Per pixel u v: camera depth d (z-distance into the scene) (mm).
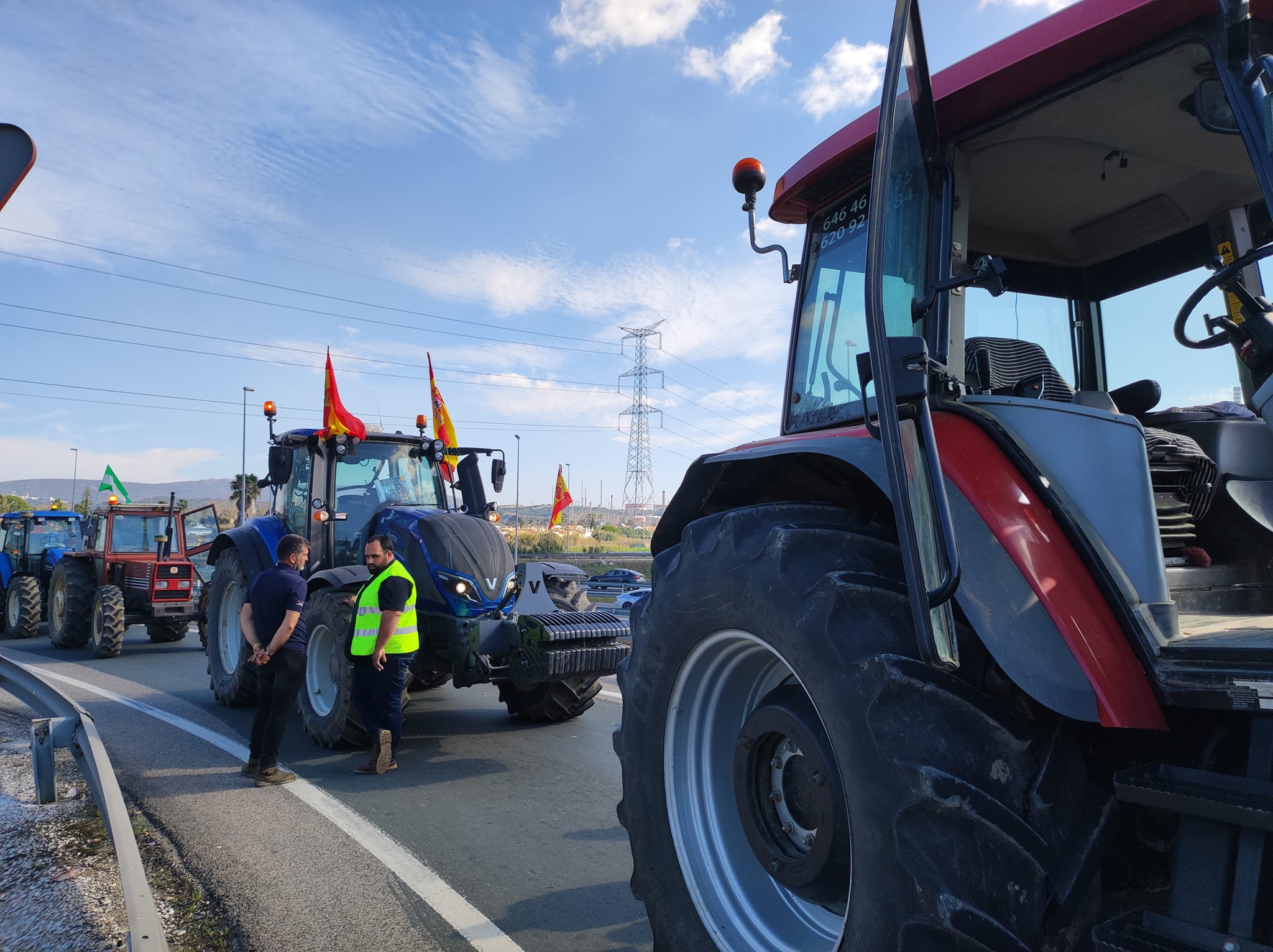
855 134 2420
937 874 1552
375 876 3703
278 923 3227
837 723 1760
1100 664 1645
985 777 1627
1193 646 1610
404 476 7746
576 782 5242
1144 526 1799
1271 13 1764
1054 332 2873
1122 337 2811
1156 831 1863
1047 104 2090
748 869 2328
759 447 2381
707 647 2301
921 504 1667
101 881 3480
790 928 2238
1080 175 2506
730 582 2131
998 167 2467
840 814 1871
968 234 2768
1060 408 1947
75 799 4656
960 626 1854
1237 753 1581
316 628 6488
